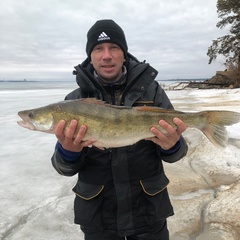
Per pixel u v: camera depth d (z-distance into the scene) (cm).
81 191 97
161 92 104
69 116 92
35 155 268
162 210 98
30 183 199
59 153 92
